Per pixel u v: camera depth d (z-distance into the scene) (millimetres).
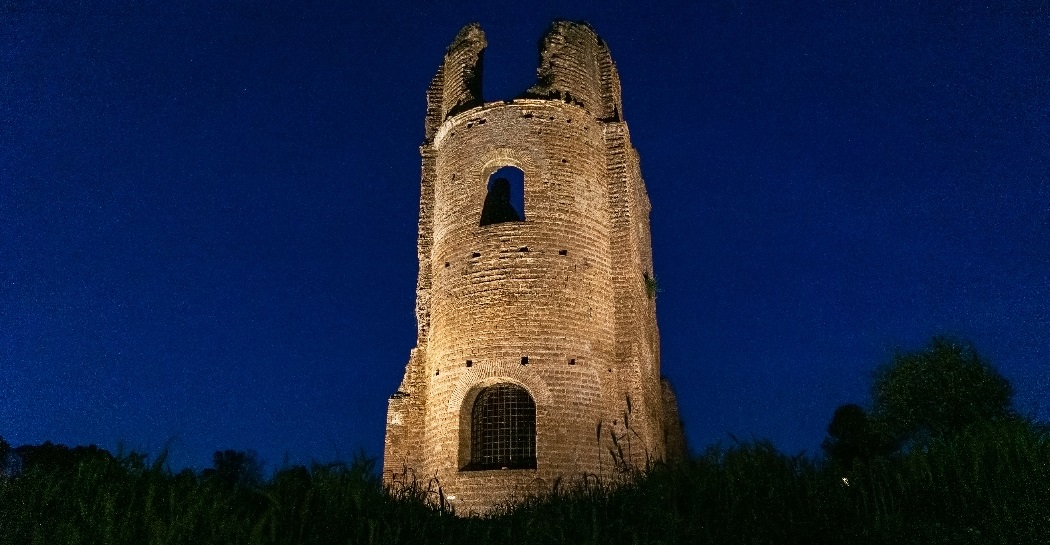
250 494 12211
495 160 29281
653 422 28812
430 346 28672
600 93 32625
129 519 10336
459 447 25609
